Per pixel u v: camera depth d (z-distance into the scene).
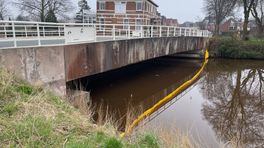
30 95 5.00
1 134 3.30
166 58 31.08
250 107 13.11
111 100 12.27
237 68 25.81
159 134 5.07
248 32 41.34
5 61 6.79
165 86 16.45
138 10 35.78
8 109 4.01
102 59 11.73
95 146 3.45
